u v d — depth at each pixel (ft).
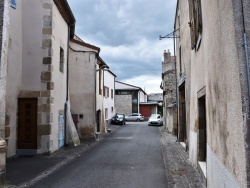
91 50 57.36
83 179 22.49
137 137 61.82
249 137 8.55
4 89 19.49
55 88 37.65
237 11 9.41
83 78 57.06
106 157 33.76
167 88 78.74
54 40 37.32
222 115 12.02
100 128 70.95
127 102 159.02
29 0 36.19
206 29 17.08
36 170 25.95
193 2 24.94
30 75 35.42
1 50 19.17
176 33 51.31
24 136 34.76
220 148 12.65
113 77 112.16
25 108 35.09
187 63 35.17
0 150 18.43
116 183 21.20
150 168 26.86
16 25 34.22
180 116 48.08
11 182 21.59
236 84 9.46
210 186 16.47
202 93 21.07
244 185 8.63
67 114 44.27
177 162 29.50
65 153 36.58
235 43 9.40
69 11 42.68
